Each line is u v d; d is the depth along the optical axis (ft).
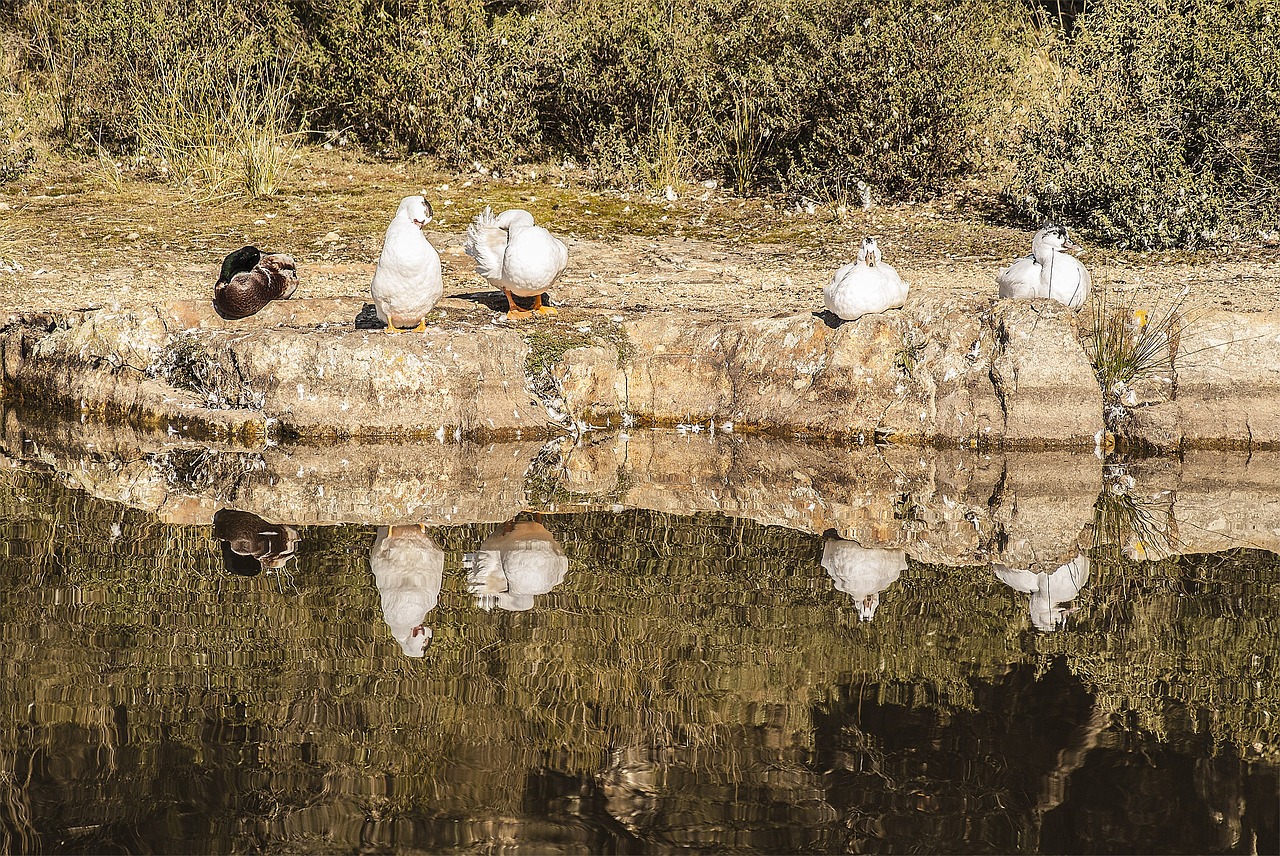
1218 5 62.03
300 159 70.95
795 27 66.59
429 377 38.93
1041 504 32.58
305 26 76.33
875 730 17.60
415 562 25.82
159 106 69.92
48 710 17.85
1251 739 17.25
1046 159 59.57
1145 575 25.77
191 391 40.45
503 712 17.98
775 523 29.96
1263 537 29.27
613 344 42.11
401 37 72.08
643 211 62.90
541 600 23.21
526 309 43.62
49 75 76.89
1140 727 17.76
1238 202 56.80
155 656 19.93
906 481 35.01
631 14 70.28
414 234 38.86
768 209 63.62
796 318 41.78
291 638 20.92
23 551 26.12
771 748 16.94
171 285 48.19
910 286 48.26
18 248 53.67
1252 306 43.11
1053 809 15.33
